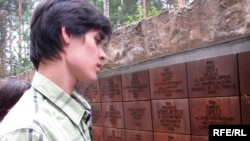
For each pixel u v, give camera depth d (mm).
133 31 3045
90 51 841
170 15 2578
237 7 2000
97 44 875
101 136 3682
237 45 2111
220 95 2174
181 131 2521
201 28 2291
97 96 3760
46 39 807
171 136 2629
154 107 2836
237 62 2057
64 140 705
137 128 3055
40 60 823
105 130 3609
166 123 2688
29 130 654
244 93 2010
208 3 2217
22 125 661
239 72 2043
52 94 768
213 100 2225
